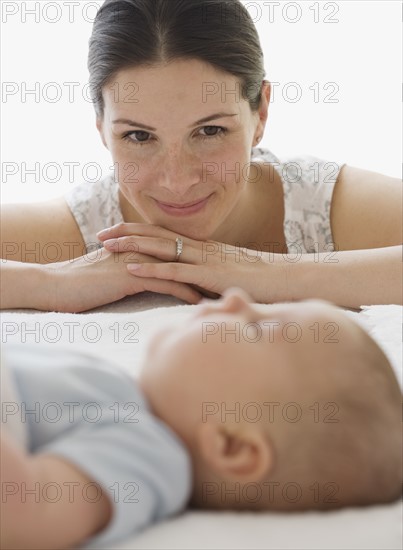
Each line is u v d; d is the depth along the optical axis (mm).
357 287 1931
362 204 2285
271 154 2336
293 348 1134
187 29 1786
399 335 1582
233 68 1846
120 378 1160
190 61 1797
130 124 1852
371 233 2271
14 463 963
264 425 1104
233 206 2033
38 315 1776
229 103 1856
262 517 1089
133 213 2291
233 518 1086
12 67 3197
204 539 1025
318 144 3377
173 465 1077
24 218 2273
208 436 1116
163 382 1153
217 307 1234
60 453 1018
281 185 2295
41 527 967
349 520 1076
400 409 1172
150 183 1935
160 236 1979
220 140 1900
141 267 1919
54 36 3182
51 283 1905
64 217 2299
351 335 1169
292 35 3307
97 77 1895
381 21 3289
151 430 1085
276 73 3334
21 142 3242
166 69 1794
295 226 2303
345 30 3305
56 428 1113
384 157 3359
